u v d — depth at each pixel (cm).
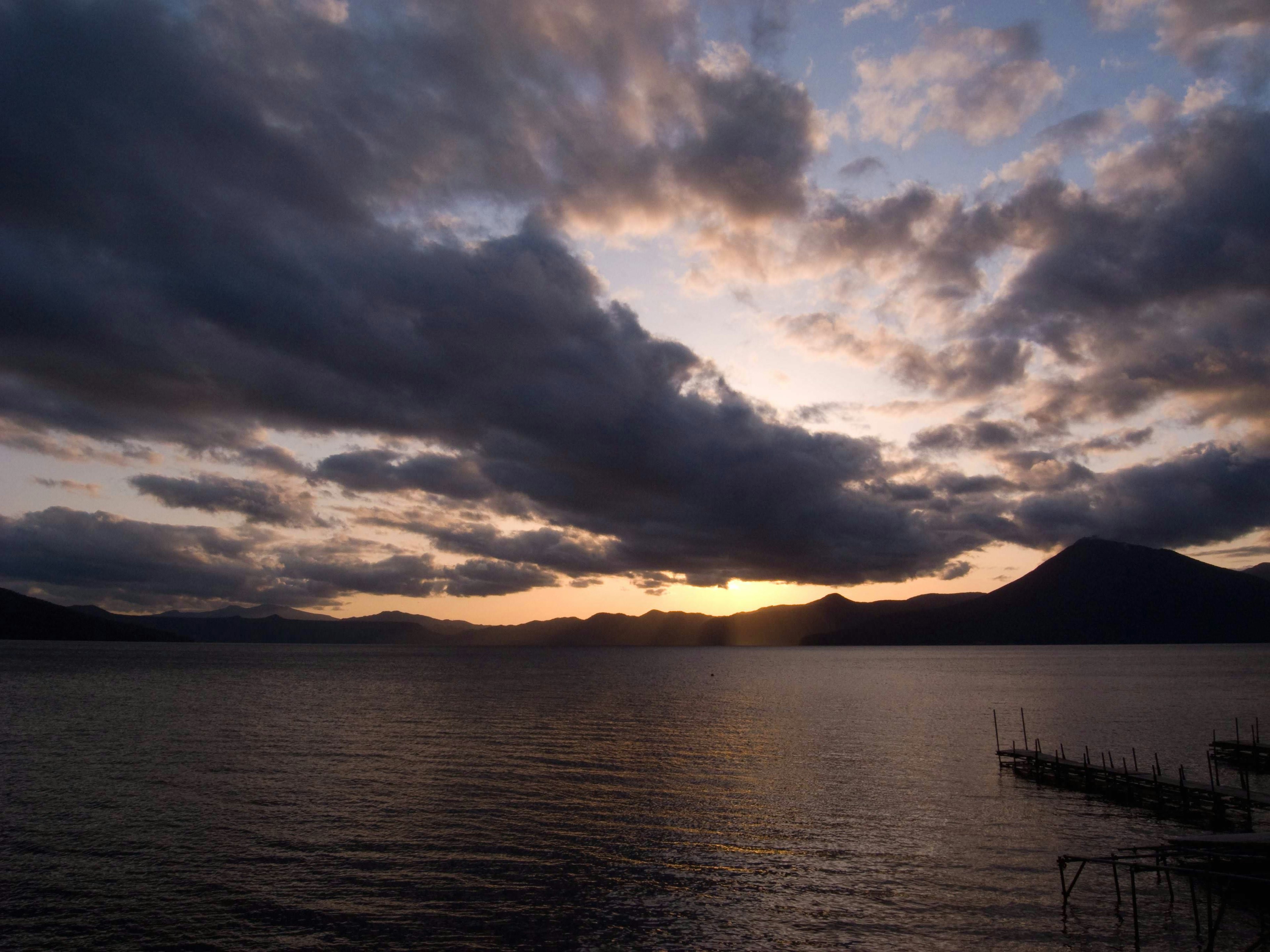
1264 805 3688
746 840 3594
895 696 11681
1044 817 4034
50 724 7369
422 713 8812
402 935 2553
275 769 5159
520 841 3544
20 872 3088
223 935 2539
